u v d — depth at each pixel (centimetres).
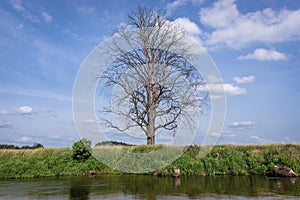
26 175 1340
